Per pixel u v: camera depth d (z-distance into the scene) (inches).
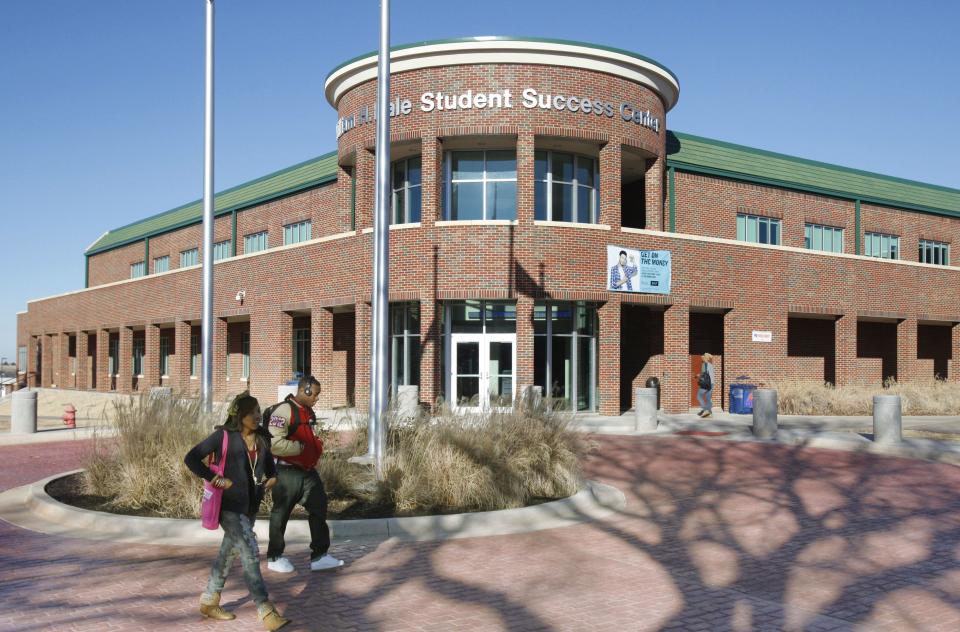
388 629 261.4
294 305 1243.2
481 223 1035.9
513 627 264.1
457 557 357.1
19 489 527.2
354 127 1139.3
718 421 1025.5
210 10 728.3
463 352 1059.3
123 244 2230.6
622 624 267.4
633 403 1216.2
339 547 375.9
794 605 288.2
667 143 1334.9
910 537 395.9
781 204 1438.2
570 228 1055.0
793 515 450.6
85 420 1114.7
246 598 294.4
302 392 329.7
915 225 1659.7
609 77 1090.7
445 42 1045.8
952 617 275.6
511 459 479.2
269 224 1632.6
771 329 1251.2
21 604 285.1
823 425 970.7
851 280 1358.3
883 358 1546.5
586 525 426.6
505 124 1044.5
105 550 367.2
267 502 437.4
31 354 2416.3
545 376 1067.9
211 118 723.4
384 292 563.5
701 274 1172.5
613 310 1080.2
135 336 2003.0
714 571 334.0
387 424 539.8
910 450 705.0
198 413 532.4
